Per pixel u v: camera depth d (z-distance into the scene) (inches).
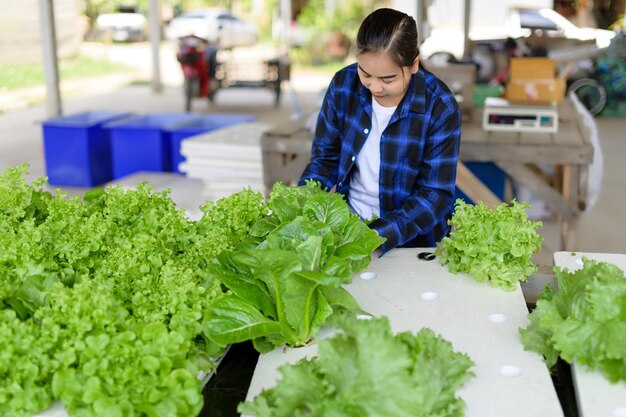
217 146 163.2
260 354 54.2
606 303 50.8
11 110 385.1
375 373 42.6
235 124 203.8
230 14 698.2
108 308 51.5
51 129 216.1
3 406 47.5
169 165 212.8
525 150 135.8
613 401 47.4
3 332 48.3
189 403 47.3
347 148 83.6
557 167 169.2
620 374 48.9
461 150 138.7
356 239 63.3
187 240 66.9
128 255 60.9
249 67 551.8
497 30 515.5
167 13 787.4
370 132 82.0
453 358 49.3
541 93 153.4
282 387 44.6
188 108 386.3
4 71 517.3
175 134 208.8
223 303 53.9
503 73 296.0
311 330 55.0
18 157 264.1
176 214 70.0
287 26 631.8
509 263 65.3
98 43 743.7
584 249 178.4
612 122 351.3
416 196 78.7
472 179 142.3
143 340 49.1
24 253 60.6
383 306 61.8
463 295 63.6
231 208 68.6
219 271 56.6
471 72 156.9
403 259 71.5
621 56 365.4
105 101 429.4
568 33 406.6
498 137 141.7
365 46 70.1
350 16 650.2
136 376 47.1
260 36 786.2
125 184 169.3
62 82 506.9
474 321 59.1
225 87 411.2
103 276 59.3
